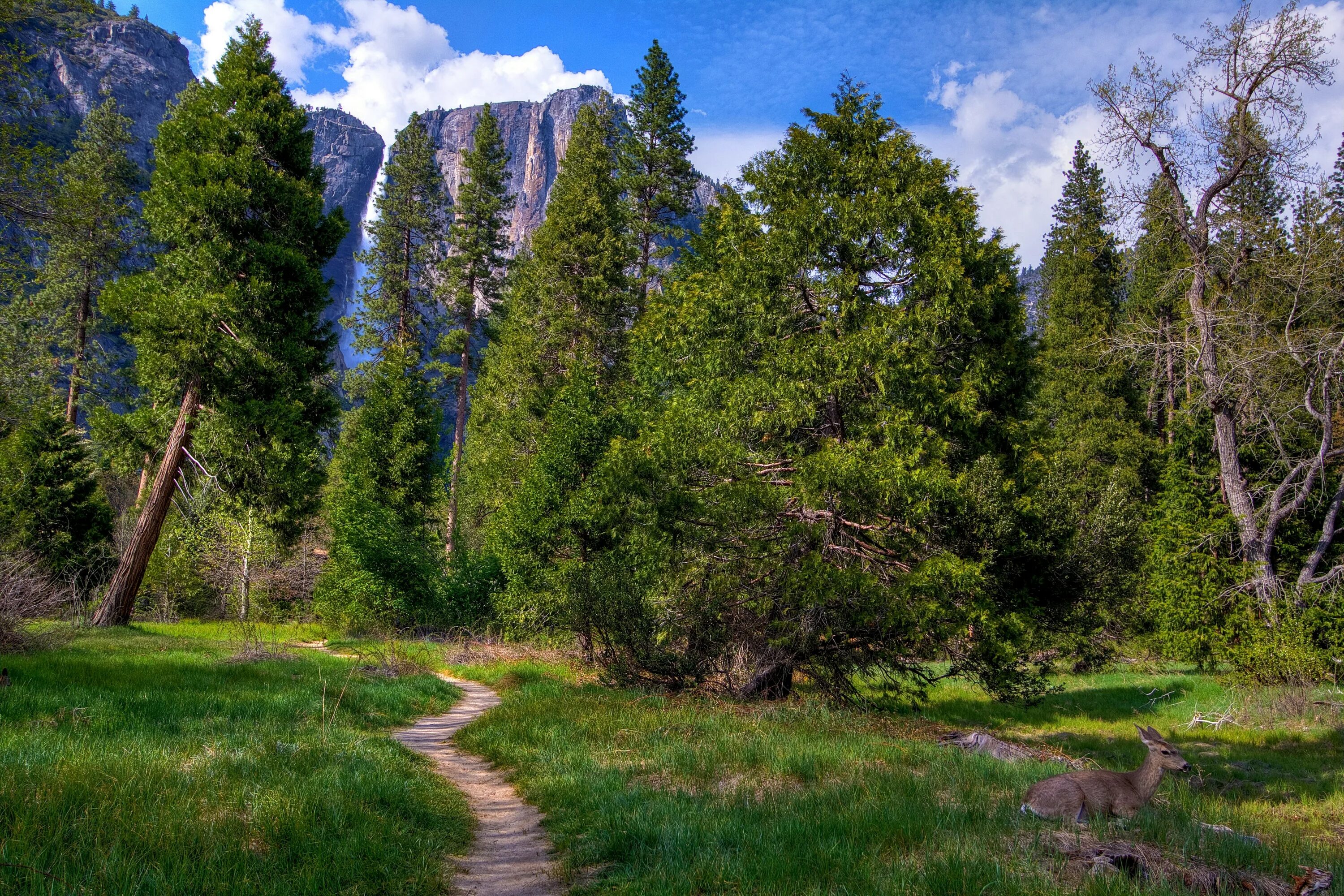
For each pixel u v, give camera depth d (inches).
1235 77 917.8
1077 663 1087.6
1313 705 720.3
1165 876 194.2
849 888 185.5
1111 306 1723.7
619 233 1540.4
